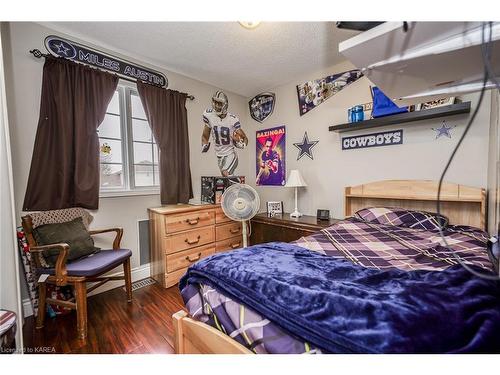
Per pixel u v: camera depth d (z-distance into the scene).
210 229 2.67
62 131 1.92
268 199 3.46
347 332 0.64
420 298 0.75
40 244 1.70
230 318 0.90
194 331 1.00
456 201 1.91
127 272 2.04
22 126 1.80
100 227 2.22
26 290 1.81
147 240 2.56
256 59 2.50
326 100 2.76
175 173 2.70
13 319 1.00
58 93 1.91
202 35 2.05
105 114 2.23
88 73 2.08
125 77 2.35
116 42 2.14
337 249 1.45
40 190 1.86
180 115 2.76
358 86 2.49
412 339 0.59
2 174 1.18
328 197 2.81
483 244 1.36
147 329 1.67
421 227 1.81
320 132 2.84
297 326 0.72
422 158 2.11
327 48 2.29
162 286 2.33
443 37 0.57
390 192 2.21
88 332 1.63
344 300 0.75
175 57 2.43
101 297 2.13
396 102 1.06
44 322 1.74
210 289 1.03
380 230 1.81
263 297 0.84
